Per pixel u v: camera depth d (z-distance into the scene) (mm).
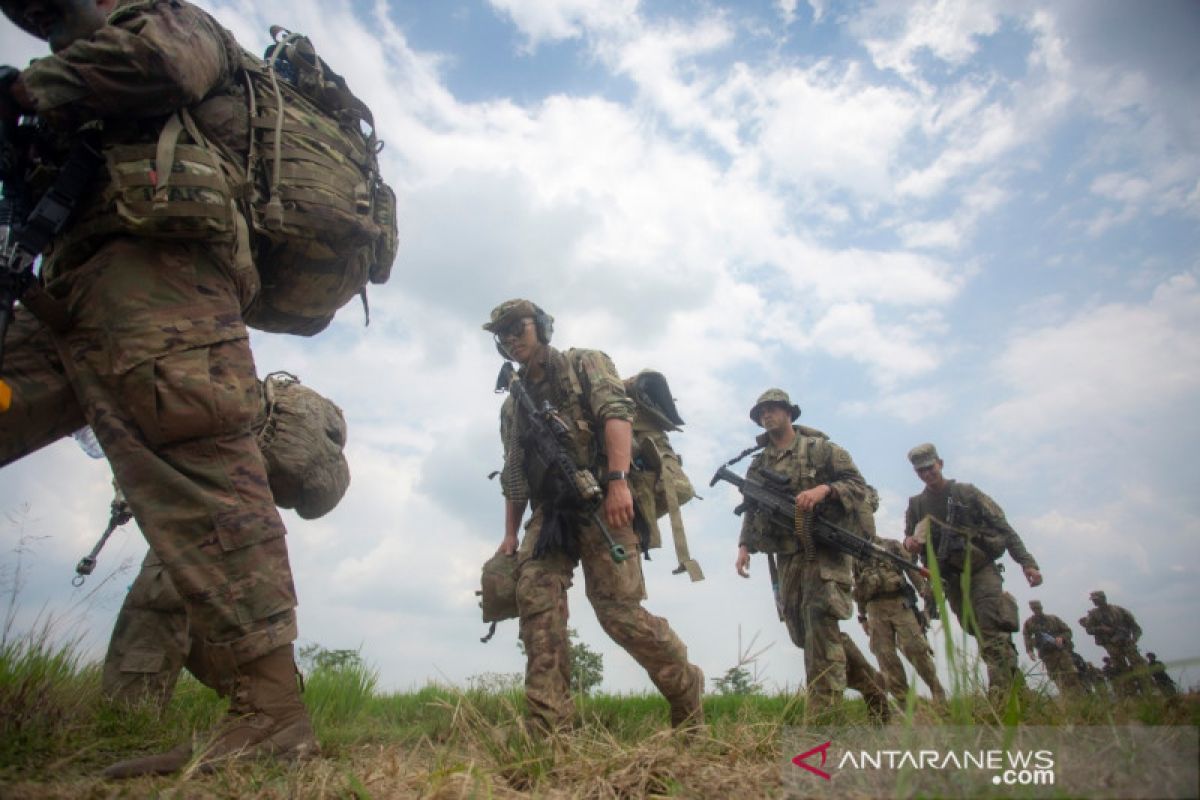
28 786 1878
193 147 2336
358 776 1988
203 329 2320
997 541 6465
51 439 2490
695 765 2008
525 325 3652
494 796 1922
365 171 2959
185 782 1890
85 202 2369
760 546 5508
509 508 3887
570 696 3170
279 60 2809
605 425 3422
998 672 3439
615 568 3357
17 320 2441
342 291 2992
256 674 2252
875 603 6398
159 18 2268
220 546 2227
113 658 3281
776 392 5758
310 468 3732
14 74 2273
